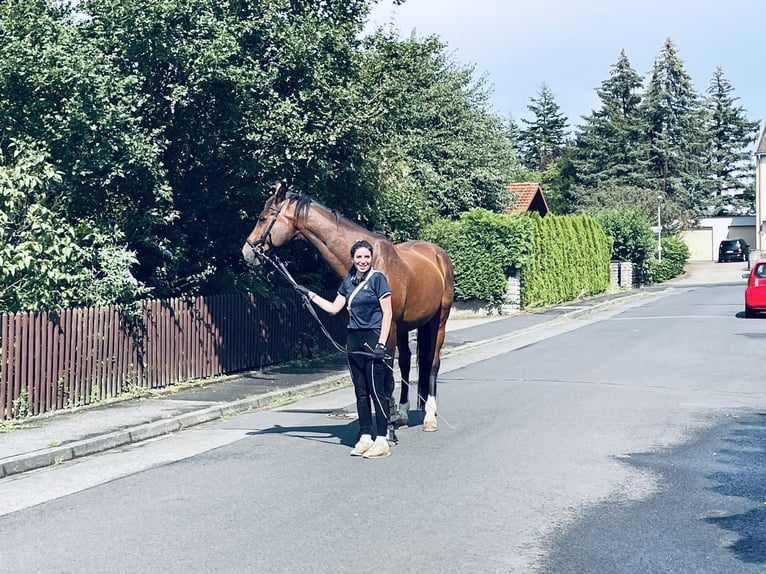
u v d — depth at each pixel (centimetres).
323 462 867
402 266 945
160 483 798
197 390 1378
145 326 1360
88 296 1291
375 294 884
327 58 1466
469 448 920
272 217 948
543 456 879
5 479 842
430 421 1026
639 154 7294
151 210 1433
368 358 887
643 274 4600
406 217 2025
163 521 669
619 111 7894
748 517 667
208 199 1544
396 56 1692
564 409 1163
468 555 577
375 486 764
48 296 1218
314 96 1438
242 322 1611
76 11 1463
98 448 980
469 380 1488
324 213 941
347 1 1619
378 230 1919
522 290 3006
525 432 1007
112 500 741
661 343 2011
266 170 1463
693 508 692
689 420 1080
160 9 1299
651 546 596
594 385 1387
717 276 5419
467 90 4003
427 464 848
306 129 1469
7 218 1176
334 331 1956
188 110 1420
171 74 1394
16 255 1161
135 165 1338
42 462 900
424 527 641
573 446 927
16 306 1195
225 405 1224
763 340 2039
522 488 753
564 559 569
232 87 1357
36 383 1142
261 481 793
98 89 1277
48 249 1195
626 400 1234
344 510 688
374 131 1591
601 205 6284
